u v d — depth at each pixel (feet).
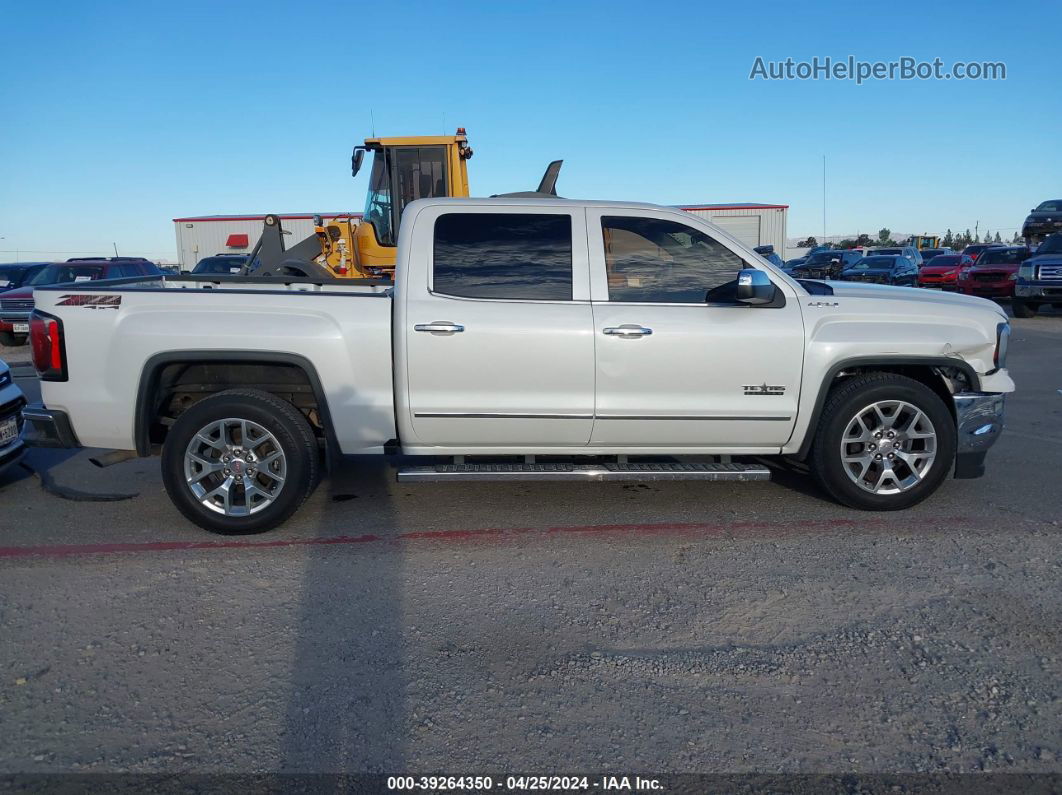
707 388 16.40
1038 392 32.60
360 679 11.05
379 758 9.41
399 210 34.55
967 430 17.16
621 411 16.34
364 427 16.38
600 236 16.60
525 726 9.96
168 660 11.59
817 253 112.78
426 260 16.37
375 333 16.12
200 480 16.44
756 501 18.37
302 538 16.37
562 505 18.26
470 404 16.17
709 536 16.17
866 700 10.42
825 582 13.92
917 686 10.70
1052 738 9.59
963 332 16.74
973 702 10.33
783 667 11.21
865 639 11.93
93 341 16.05
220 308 16.15
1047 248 65.16
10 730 9.95
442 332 15.90
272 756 9.45
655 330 16.14
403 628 12.49
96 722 10.12
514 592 13.70
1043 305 66.13
